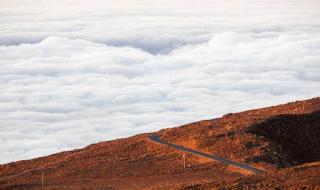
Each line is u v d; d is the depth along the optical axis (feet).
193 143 468.34
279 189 257.55
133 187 374.84
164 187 313.12
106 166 451.53
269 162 415.03
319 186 252.62
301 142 461.37
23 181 431.43
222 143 450.71
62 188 391.65
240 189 264.72
